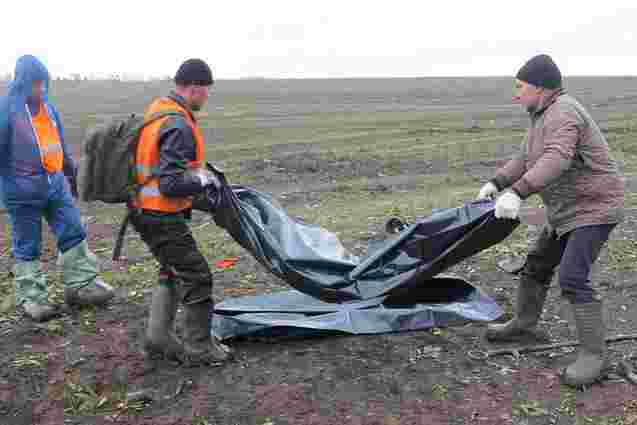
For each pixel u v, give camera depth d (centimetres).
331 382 457
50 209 575
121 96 3897
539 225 871
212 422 420
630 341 508
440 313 546
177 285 489
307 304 560
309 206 1147
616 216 427
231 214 477
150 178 438
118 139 445
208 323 481
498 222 504
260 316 537
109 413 438
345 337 526
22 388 470
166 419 426
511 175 489
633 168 1466
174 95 441
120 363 494
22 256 567
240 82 6050
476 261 713
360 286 551
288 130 2342
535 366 475
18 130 536
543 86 426
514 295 615
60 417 438
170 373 479
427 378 461
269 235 509
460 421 411
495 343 512
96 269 599
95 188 446
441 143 1944
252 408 432
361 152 1772
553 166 407
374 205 1116
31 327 559
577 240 432
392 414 420
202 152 450
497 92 4259
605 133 2066
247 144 1983
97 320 574
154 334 484
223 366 484
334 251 570
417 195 1230
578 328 446
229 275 691
